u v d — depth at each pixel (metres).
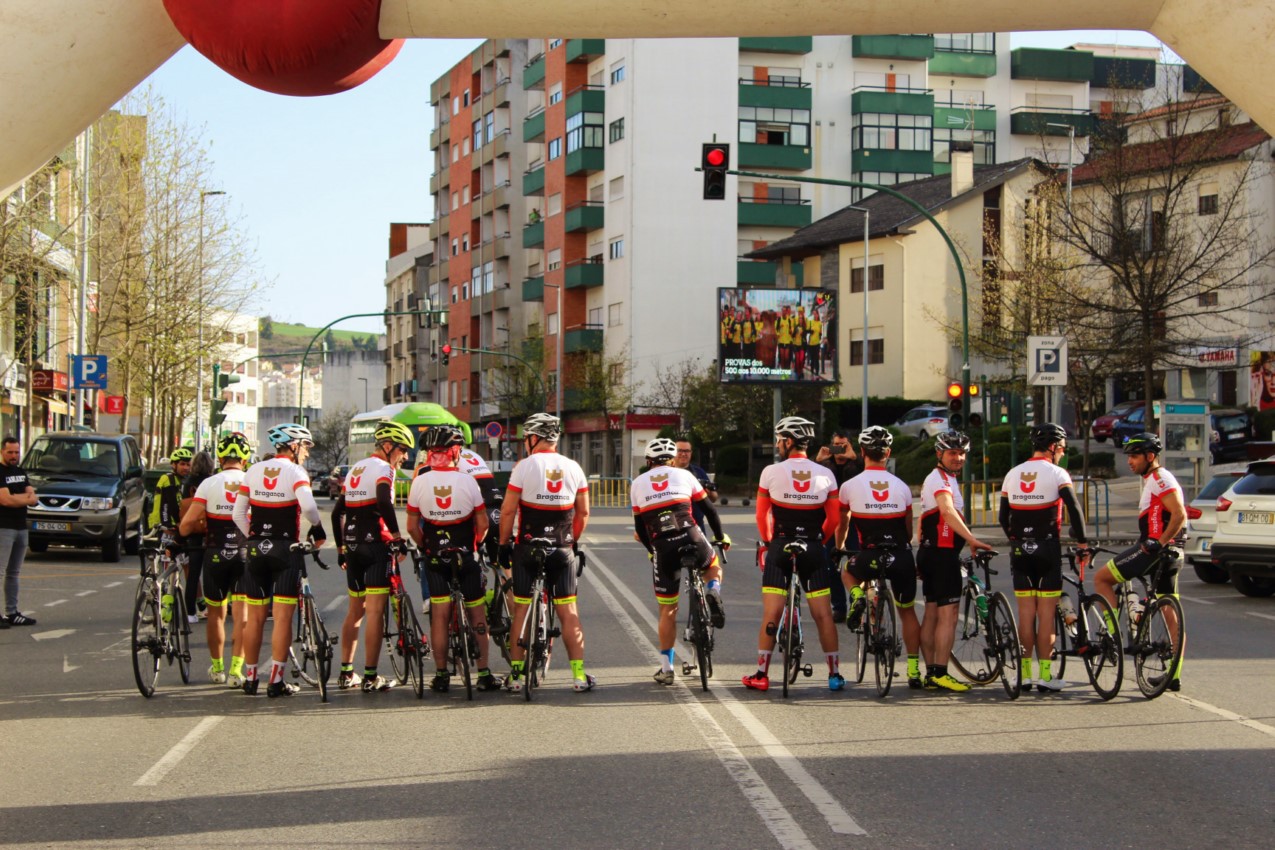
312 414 149.00
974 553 11.03
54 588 20.30
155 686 11.52
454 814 6.95
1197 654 13.29
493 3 8.38
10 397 42.94
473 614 11.17
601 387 66.50
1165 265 33.38
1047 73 85.12
